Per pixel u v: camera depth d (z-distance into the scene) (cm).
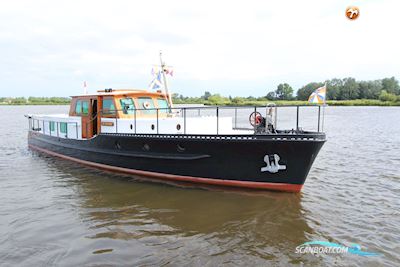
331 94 11069
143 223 731
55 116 1617
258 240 645
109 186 1023
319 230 689
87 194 945
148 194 936
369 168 1277
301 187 895
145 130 1090
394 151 1684
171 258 577
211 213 785
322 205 837
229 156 916
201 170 978
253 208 813
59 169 1273
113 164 1181
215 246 621
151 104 1238
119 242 638
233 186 959
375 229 694
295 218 750
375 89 11194
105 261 567
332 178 1120
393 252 596
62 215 781
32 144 1798
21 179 1126
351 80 11356
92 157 1264
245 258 578
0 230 692
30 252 599
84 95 1284
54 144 1512
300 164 859
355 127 3116
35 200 892
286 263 562
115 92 1203
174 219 751
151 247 618
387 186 1020
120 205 849
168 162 1022
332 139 2216
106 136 1152
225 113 5397
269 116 959
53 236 665
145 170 1090
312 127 3119
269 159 880
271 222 730
